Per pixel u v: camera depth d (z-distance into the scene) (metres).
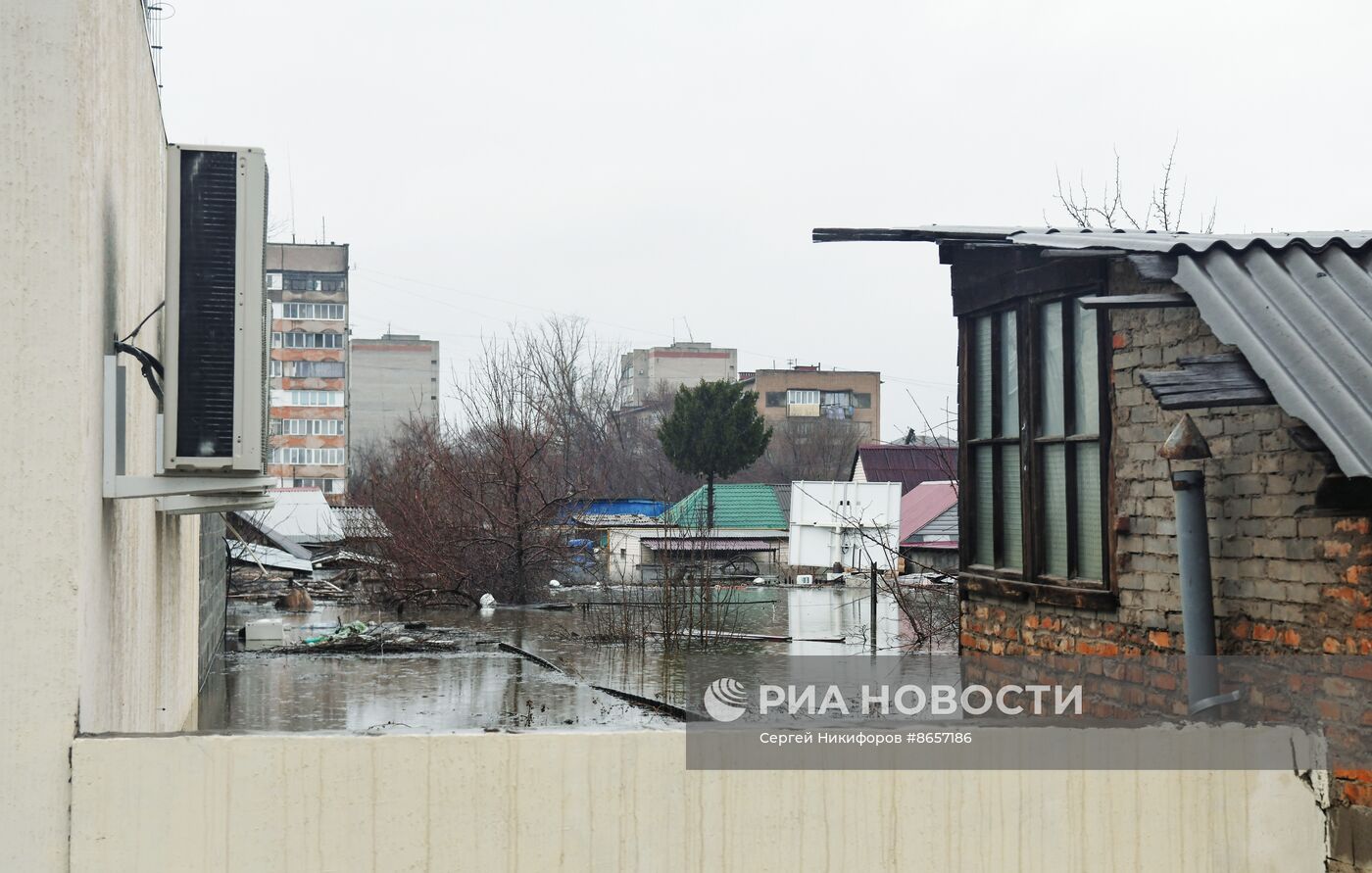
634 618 18.77
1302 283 4.63
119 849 3.61
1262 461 4.57
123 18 5.36
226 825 3.65
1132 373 5.38
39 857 3.59
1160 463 5.18
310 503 40.25
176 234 4.45
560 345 50.38
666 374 96.44
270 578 28.23
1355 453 3.69
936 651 13.11
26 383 3.66
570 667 14.45
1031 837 3.98
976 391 6.88
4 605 3.61
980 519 6.85
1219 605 4.79
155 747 3.64
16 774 3.59
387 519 26.17
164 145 8.46
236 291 4.46
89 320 3.86
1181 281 4.62
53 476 3.66
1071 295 5.89
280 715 11.29
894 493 25.66
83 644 3.75
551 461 34.94
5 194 3.67
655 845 3.82
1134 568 5.35
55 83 3.70
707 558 19.95
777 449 72.00
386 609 23.28
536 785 3.78
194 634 10.89
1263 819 4.11
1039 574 6.13
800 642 16.31
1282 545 4.46
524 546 24.52
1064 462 5.93
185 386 4.41
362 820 3.70
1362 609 4.08
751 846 3.86
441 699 12.29
